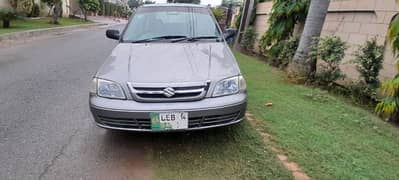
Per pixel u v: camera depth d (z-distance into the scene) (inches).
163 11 167.0
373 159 115.7
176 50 133.8
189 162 111.1
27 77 231.5
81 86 210.2
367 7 213.8
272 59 320.2
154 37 151.5
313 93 198.2
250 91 200.8
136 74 111.8
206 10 173.5
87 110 164.6
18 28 567.5
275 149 119.6
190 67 116.6
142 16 165.2
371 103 190.7
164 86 106.4
